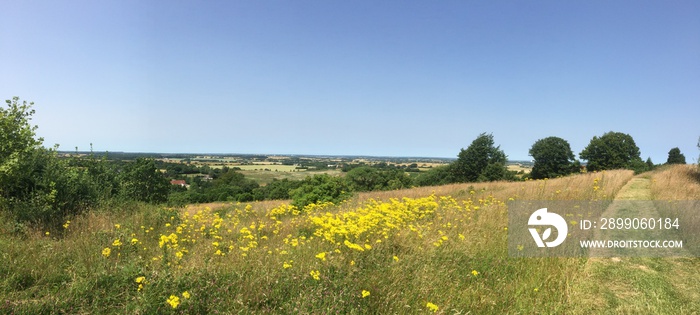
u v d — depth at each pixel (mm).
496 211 9562
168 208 10484
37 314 3646
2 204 7574
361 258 5332
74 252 5598
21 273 4527
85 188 9469
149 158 24922
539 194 12539
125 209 9703
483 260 5879
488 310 4398
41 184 8250
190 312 3719
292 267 4910
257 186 46656
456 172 59438
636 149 52438
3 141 7750
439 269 5266
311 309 3924
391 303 4215
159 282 4047
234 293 4117
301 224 8711
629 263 6352
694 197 11070
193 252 5719
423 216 9000
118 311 3732
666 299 5035
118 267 4758
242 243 6355
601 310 4691
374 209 9242
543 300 4816
